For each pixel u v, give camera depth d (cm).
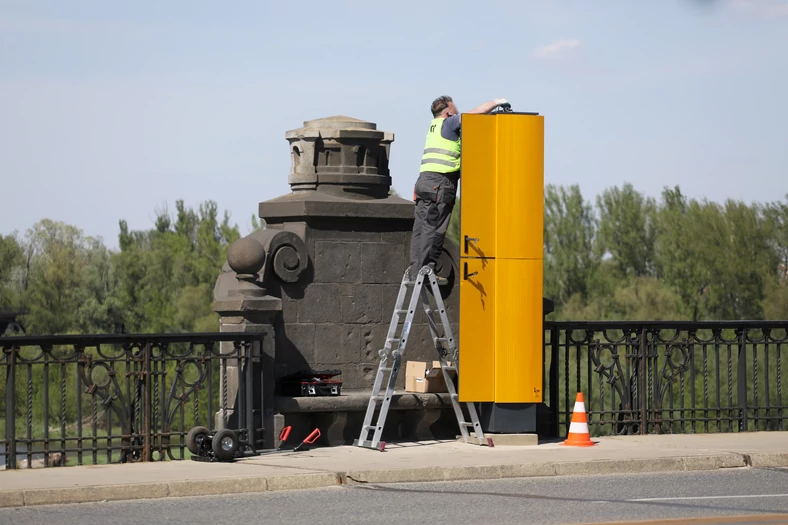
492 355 2728
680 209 13475
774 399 7969
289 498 2112
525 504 2020
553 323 2973
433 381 2812
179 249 15425
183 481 2162
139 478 2205
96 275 15312
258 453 2619
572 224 13025
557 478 2375
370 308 2880
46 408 2414
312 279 2833
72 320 15075
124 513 1956
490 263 2720
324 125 2927
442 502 2047
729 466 2553
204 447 2500
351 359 2861
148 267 15200
